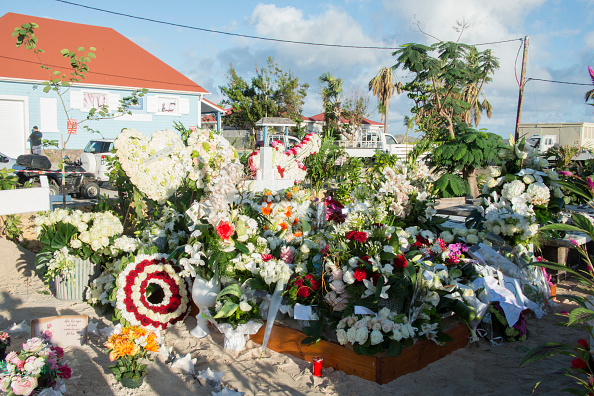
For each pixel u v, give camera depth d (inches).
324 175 450.9
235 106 1828.2
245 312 162.2
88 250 205.8
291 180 373.7
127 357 135.6
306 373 143.6
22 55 783.7
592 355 107.9
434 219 214.4
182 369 146.9
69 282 207.0
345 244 157.0
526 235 191.3
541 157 216.2
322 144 458.9
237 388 134.9
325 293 157.8
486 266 178.7
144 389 134.1
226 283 171.9
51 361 128.3
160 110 892.0
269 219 213.2
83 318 163.3
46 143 293.6
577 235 240.1
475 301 163.6
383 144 1016.9
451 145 510.3
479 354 158.4
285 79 1911.9
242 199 197.6
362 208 179.9
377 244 152.6
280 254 180.2
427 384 135.9
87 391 131.1
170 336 174.6
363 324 139.0
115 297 179.6
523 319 171.6
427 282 146.6
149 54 971.9
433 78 877.2
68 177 494.0
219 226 163.5
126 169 239.6
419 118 1062.4
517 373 143.9
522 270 196.4
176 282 183.5
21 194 228.5
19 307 198.8
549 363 151.6
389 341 138.3
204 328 174.4
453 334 158.6
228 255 165.6
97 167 559.5
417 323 145.2
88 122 800.3
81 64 313.7
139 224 247.8
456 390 132.9
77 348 160.4
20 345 157.9
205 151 229.3
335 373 142.0
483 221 204.4
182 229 213.0
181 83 921.5
